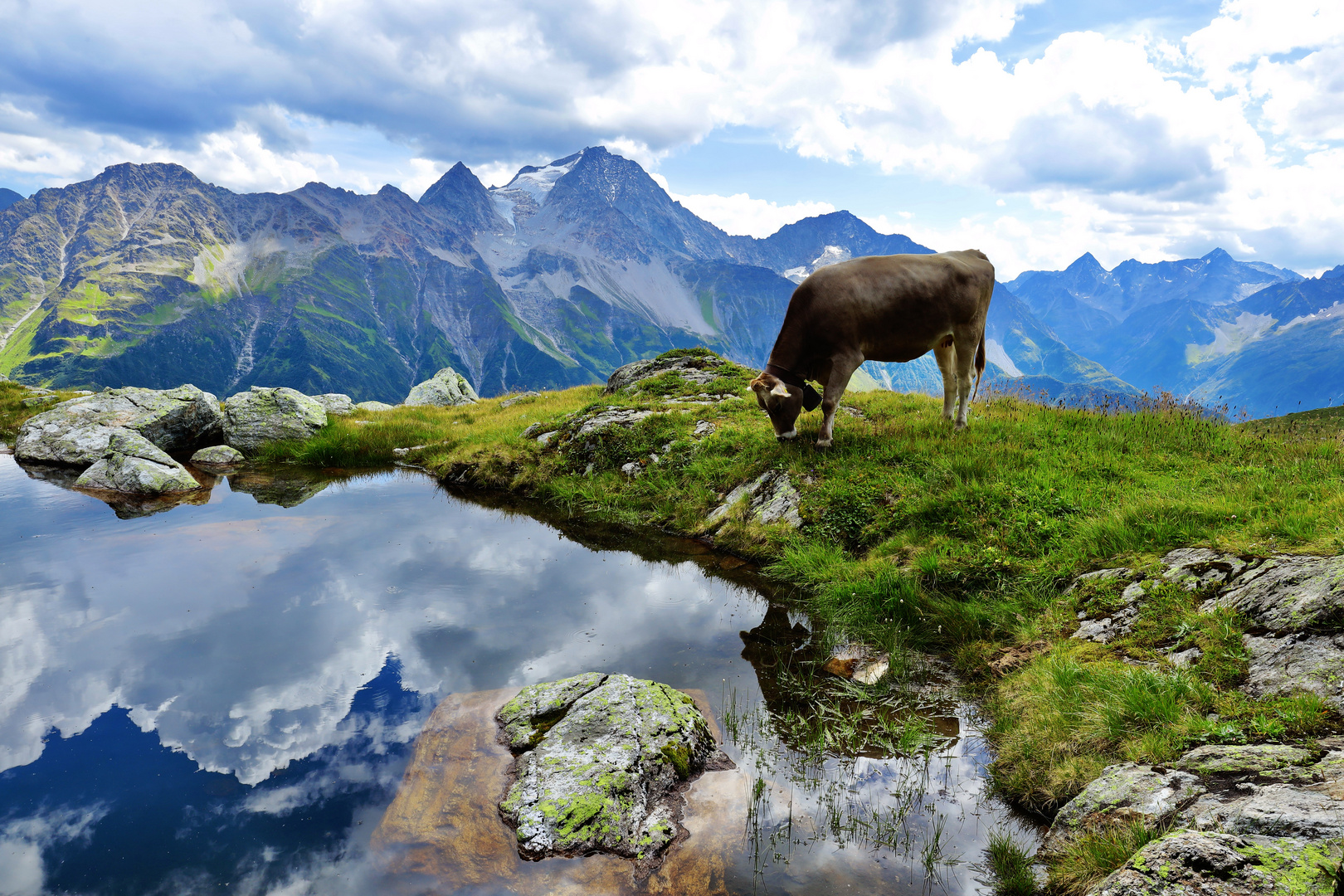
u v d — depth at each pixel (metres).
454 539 6.12
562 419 8.45
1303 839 2.15
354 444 9.12
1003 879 2.83
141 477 7.36
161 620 4.73
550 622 4.81
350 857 2.95
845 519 5.54
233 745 3.75
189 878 2.80
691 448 7.16
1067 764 3.32
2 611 4.81
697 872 2.91
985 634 4.49
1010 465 5.55
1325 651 3.15
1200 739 3.05
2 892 2.70
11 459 8.63
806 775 3.64
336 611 4.89
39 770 3.51
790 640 4.66
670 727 3.79
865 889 2.80
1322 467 4.93
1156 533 4.45
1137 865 2.21
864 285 5.89
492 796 3.38
